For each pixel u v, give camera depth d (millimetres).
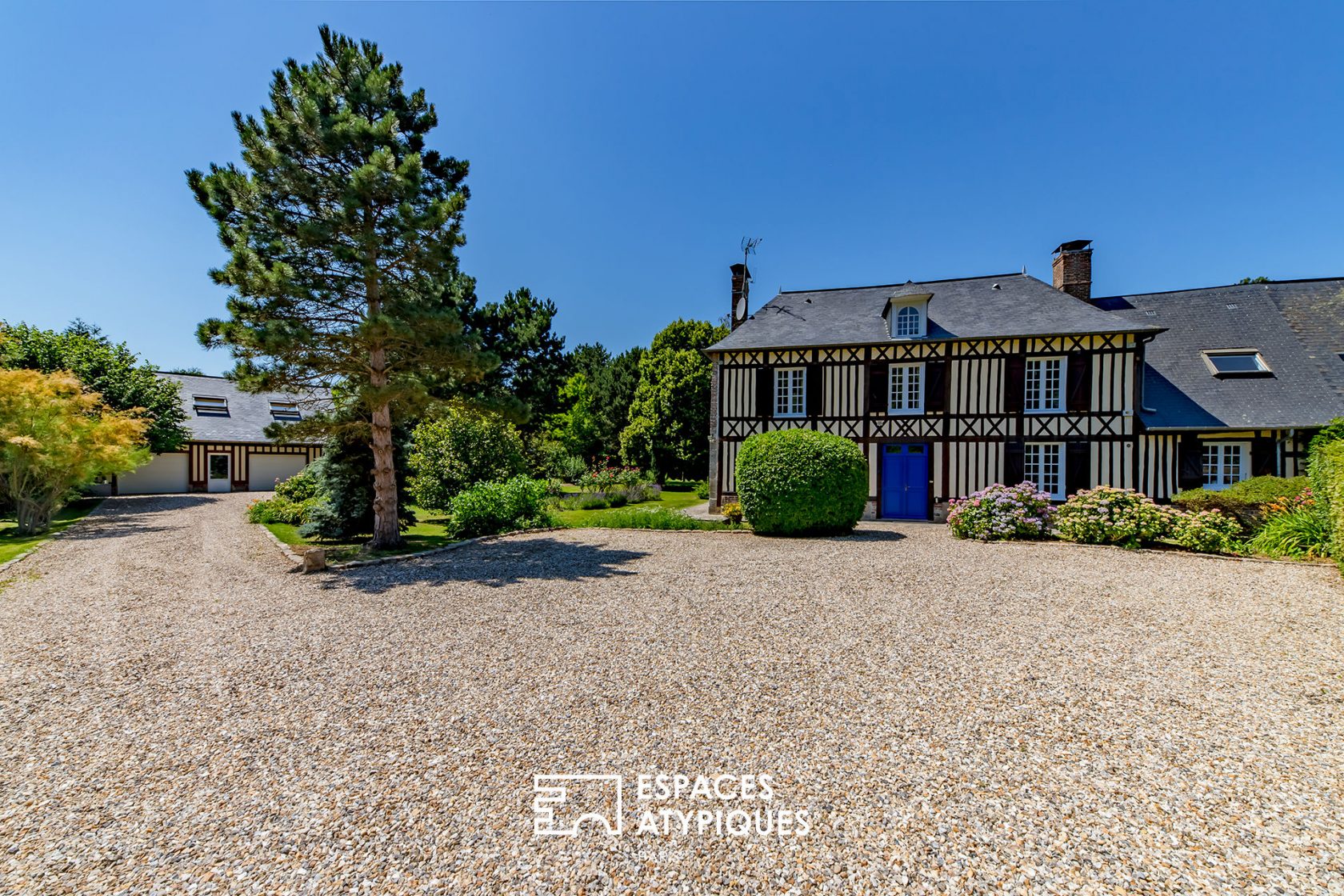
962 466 14031
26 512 12852
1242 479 12180
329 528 10656
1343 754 2818
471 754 2953
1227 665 4059
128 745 3115
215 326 7641
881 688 3721
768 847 2189
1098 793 2514
